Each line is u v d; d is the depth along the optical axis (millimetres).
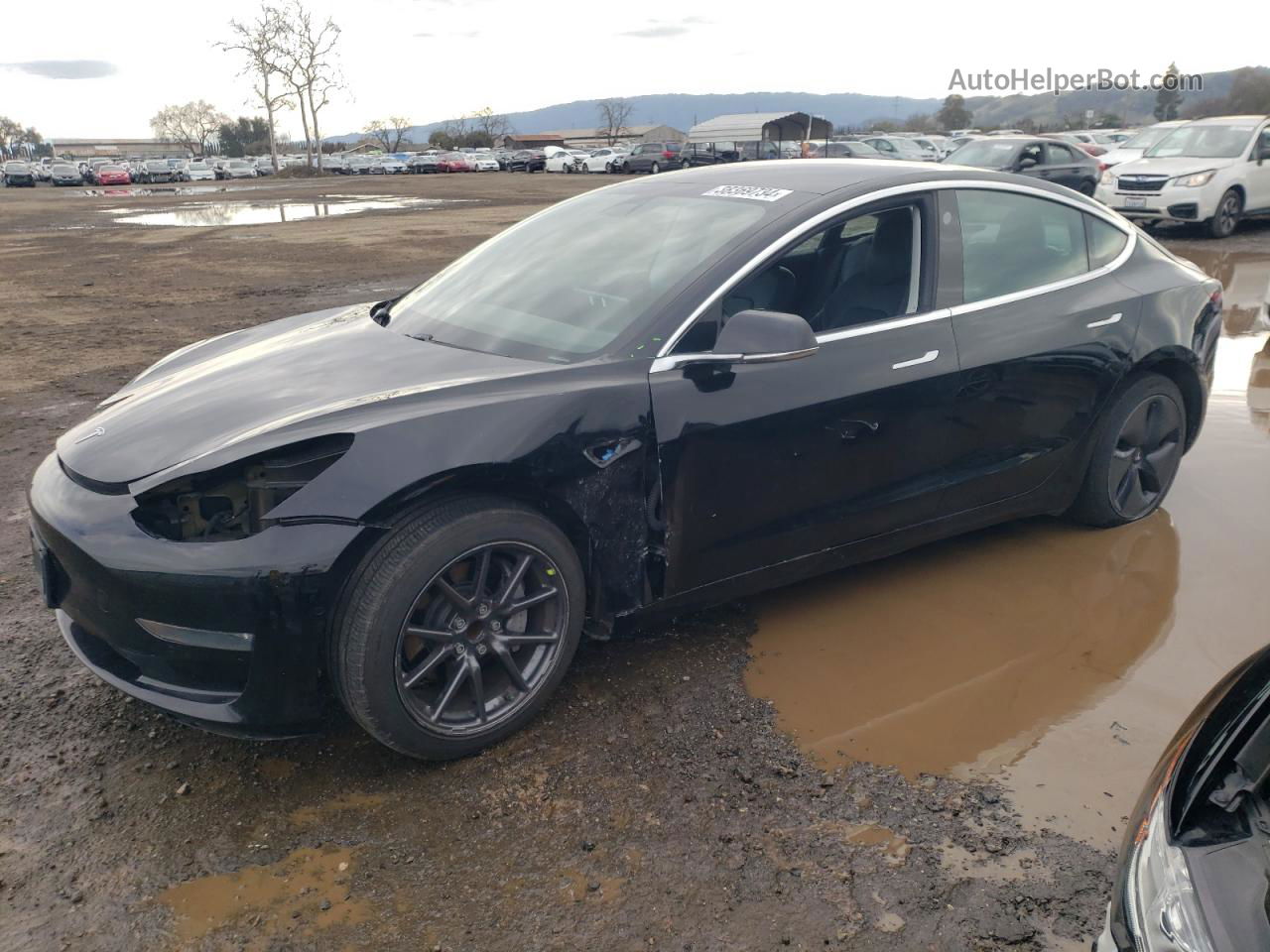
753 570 3291
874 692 3152
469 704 2838
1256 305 9078
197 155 144375
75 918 2271
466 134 108750
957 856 2451
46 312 10094
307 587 2475
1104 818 2588
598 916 2268
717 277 3104
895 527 3584
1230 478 4941
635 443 2895
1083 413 3957
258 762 2830
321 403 2801
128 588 2512
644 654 3379
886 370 3338
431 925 2248
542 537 2795
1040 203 3912
